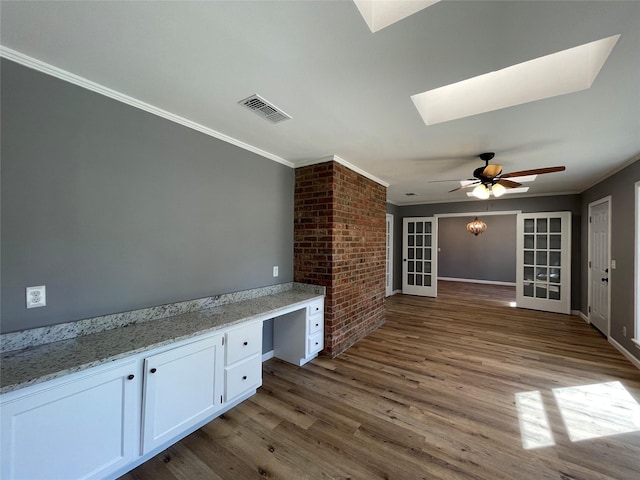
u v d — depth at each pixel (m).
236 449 1.75
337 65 1.50
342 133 2.45
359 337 3.68
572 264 5.09
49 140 1.57
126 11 1.15
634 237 3.05
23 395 1.17
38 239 1.54
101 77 1.66
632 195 3.12
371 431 1.92
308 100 1.89
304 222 3.30
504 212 5.80
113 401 1.44
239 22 1.20
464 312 5.16
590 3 1.07
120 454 1.47
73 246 1.66
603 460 1.66
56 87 1.59
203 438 1.84
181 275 2.24
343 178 3.29
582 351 3.32
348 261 3.41
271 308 2.44
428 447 1.77
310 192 3.26
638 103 1.86
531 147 2.76
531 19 1.15
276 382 2.58
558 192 5.21
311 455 1.71
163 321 2.01
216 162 2.49
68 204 1.64
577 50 1.69
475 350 3.33
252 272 2.87
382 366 2.91
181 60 1.48
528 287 5.46
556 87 1.76
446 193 5.48
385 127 2.32
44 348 1.48
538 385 2.53
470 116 2.09
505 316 4.89
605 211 3.90
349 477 1.55
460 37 1.26
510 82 1.92
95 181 1.75
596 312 4.19
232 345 2.06
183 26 1.23
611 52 1.36
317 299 3.00
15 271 1.46
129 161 1.91
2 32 1.28
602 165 3.36
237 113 2.10
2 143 1.42
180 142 2.21
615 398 2.32
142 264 1.99
